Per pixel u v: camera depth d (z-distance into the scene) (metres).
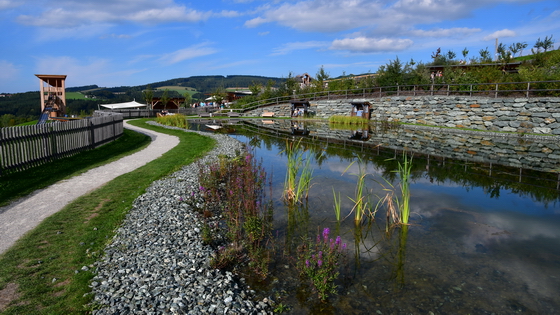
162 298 3.98
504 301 4.45
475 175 11.12
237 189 8.30
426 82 31.75
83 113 38.81
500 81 25.53
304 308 4.27
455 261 5.54
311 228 6.93
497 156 14.38
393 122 28.48
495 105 22.23
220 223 6.82
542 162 13.14
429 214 7.68
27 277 4.30
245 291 4.56
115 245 5.35
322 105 35.50
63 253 5.01
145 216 6.68
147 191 8.36
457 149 16.20
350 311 4.24
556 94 20.45
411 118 28.02
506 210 7.90
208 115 44.78
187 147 16.20
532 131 20.45
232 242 6.03
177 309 3.79
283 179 10.68
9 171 9.45
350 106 32.69
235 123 32.81
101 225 6.14
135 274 4.48
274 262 5.46
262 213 7.44
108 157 13.30
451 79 29.83
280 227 6.98
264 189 9.60
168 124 30.81
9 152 9.45
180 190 8.55
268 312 4.14
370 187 9.74
